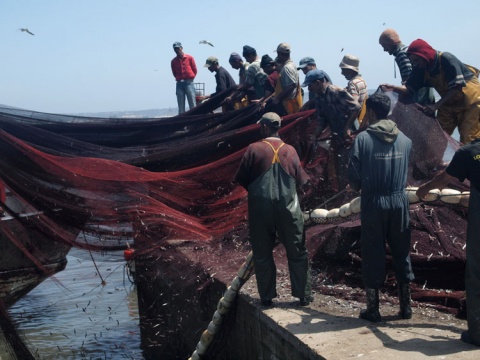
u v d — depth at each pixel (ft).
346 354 16.22
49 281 53.36
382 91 26.20
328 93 27.76
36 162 25.39
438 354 15.57
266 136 21.67
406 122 24.49
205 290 27.78
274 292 21.70
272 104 32.81
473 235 15.92
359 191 19.65
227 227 29.50
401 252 18.62
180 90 50.80
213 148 28.66
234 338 24.66
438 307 20.06
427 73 26.03
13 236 26.50
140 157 28.19
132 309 46.32
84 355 37.68
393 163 18.19
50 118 28.76
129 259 28.12
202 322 28.32
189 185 28.32
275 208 20.94
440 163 24.09
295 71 33.22
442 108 27.04
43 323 43.65
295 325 19.17
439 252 22.22
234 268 27.45
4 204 25.44
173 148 28.37
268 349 20.75
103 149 28.68
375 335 17.56
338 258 24.82
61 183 25.79
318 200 28.40
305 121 30.04
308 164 29.35
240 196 29.30
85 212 26.17
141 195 26.94
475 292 15.90
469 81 26.43
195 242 30.25
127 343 39.27
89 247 26.81
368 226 18.52
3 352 26.21
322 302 21.77
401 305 19.10
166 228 28.22
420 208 23.89
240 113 32.58
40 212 25.80
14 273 30.91
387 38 29.86
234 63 43.62
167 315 34.09
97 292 49.96
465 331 16.44
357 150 18.51
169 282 32.42
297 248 21.29
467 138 26.78
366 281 18.81
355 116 27.43
